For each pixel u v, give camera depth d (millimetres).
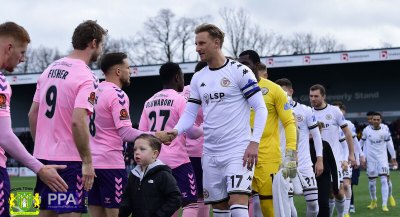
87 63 5152
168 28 57938
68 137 4941
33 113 5258
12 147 3861
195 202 7074
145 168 5359
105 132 5988
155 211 5246
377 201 14312
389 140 13375
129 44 58688
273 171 6352
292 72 35781
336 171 8414
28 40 4180
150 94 37750
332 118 9477
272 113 6434
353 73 35156
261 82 6504
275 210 6266
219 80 5426
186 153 7023
